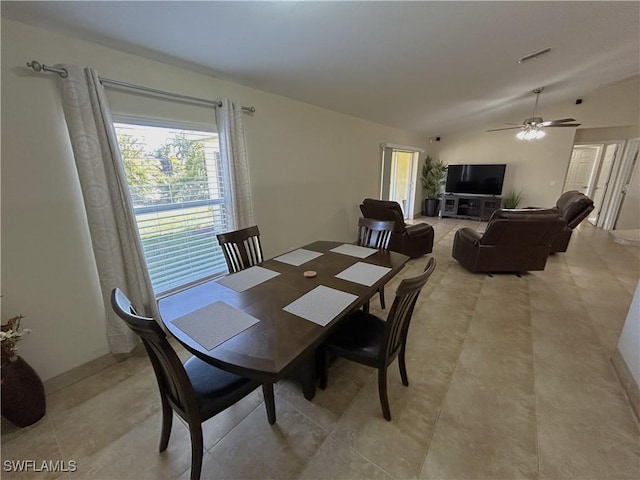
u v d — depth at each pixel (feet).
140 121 6.61
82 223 5.91
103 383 6.07
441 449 4.53
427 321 8.32
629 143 18.47
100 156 5.72
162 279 7.68
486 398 5.52
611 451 4.46
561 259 13.75
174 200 7.68
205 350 3.67
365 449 4.55
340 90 10.75
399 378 6.07
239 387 4.20
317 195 13.03
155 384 6.03
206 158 8.30
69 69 5.16
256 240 7.77
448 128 21.81
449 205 24.25
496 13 7.01
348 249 7.88
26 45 4.86
